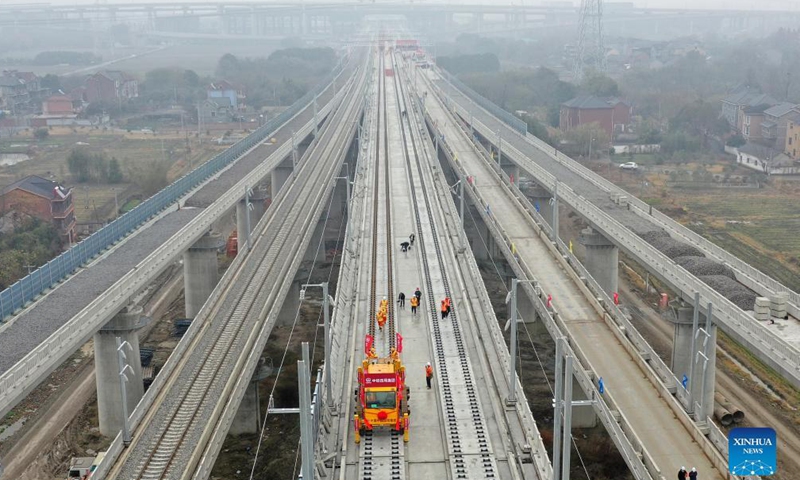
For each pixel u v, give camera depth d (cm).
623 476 5256
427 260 7812
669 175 13800
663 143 15638
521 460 4341
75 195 12412
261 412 6256
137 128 18725
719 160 14988
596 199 8675
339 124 15038
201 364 5125
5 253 8506
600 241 8019
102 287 5509
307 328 7981
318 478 4028
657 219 7562
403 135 14662
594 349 5384
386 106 18088
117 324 5706
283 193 9988
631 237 6744
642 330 7681
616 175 13875
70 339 4581
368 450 4438
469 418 4784
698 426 4381
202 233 7212
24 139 17225
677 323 5909
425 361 5612
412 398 5088
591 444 5591
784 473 5178
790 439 5612
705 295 5372
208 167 9200
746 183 13188
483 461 4322
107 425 5800
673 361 5988
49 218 9706
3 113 19025
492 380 5250
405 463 4331
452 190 10212
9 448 5644
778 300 4991
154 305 8544
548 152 11794
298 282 8112
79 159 13338
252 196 10125
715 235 10506
